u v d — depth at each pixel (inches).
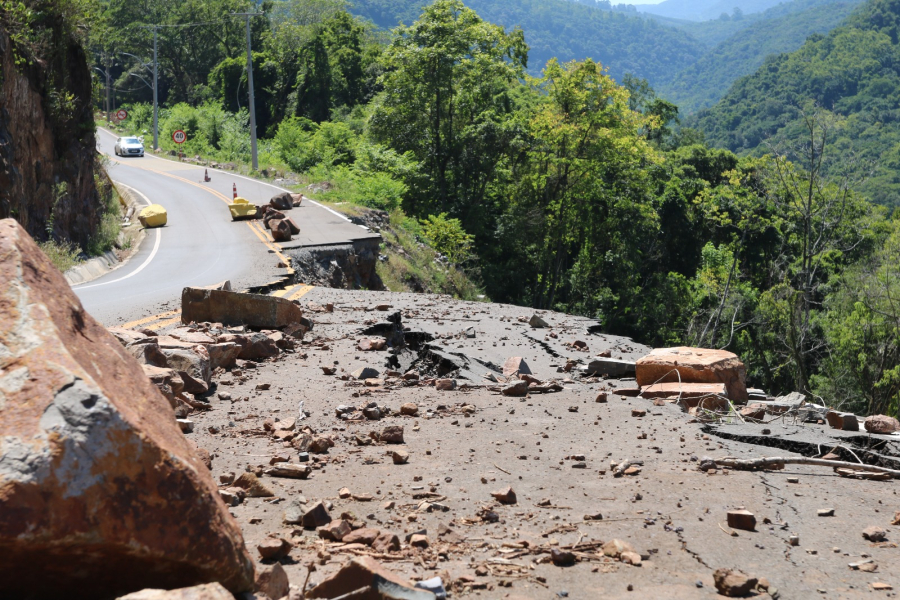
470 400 345.1
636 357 509.7
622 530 179.9
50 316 118.0
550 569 155.0
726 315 1937.7
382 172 1913.1
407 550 163.5
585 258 2301.9
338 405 326.3
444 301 736.3
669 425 296.8
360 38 3897.6
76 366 109.5
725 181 2647.6
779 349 1865.2
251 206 1417.3
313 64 3329.2
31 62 969.5
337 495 204.8
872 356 1514.5
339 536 168.6
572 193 2052.2
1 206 853.8
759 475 233.0
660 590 144.7
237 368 394.6
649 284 2335.1
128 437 105.8
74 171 1088.2
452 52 2085.4
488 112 2130.9
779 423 311.9
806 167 1481.3
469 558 161.2
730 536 177.0
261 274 875.4
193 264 983.0
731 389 364.5
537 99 2453.2
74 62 1132.5
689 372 364.2
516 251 2176.4
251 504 196.4
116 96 4591.5
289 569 150.4
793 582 150.5
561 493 209.5
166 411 129.0
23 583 102.3
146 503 105.0
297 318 502.9
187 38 4377.5
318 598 130.0
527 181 2079.2
